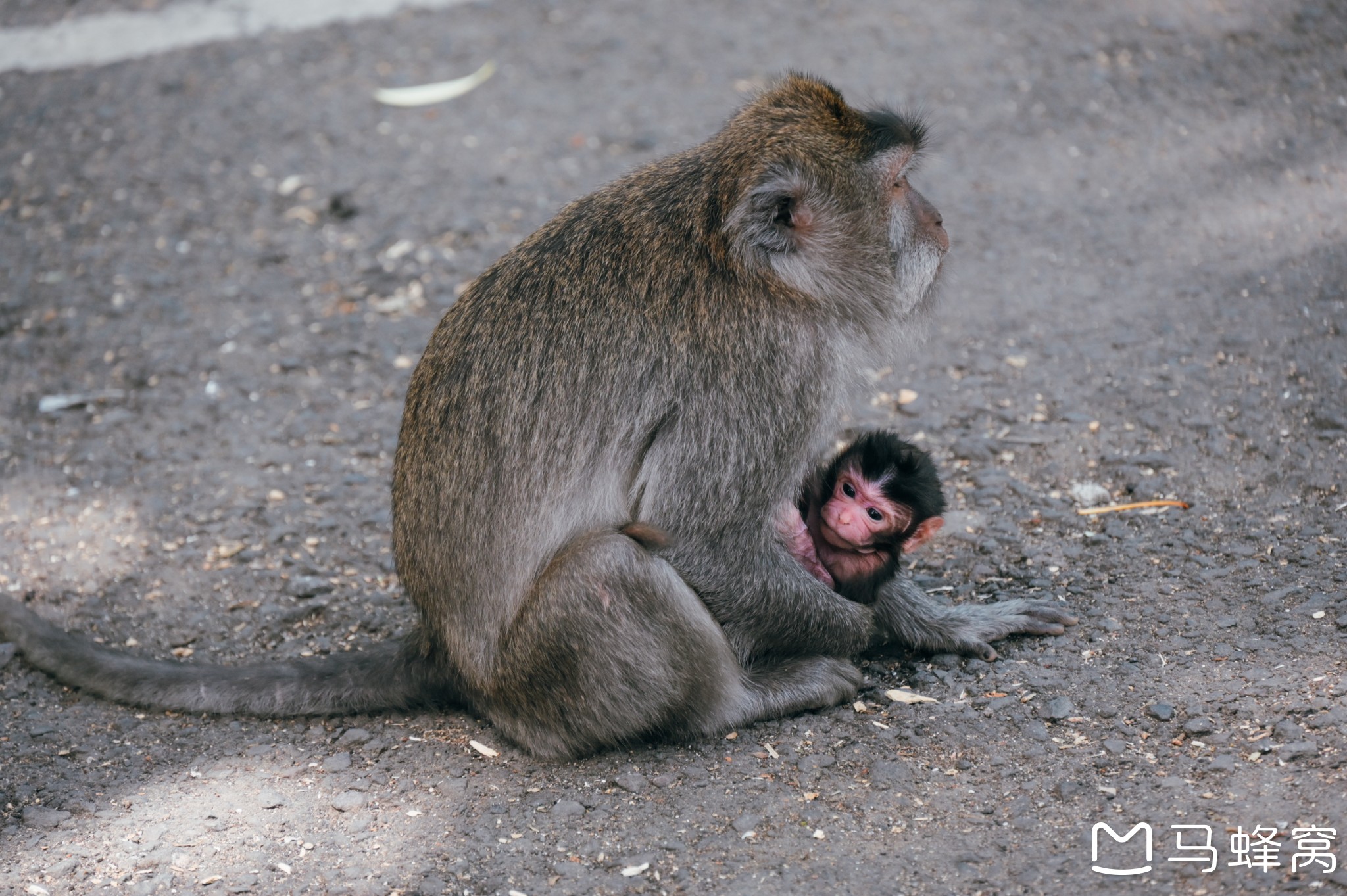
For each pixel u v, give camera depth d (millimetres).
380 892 5582
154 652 7551
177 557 8336
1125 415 8953
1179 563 7477
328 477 9133
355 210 12234
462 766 6461
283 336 10742
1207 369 9234
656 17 15117
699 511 6258
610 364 6258
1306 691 6184
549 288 6430
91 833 6062
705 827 5836
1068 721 6281
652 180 6707
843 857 5555
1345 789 5504
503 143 13047
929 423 9164
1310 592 6996
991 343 9945
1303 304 9727
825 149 6570
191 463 9320
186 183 12648
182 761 6617
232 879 5699
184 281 11414
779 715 6629
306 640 7645
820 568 7027
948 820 5723
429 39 14891
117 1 15906
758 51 14195
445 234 11844
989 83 13203
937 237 7043
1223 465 8328
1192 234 10836
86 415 9891
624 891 5480
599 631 6105
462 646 6555
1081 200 11492
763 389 6293
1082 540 7852
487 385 6363
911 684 6809
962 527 8125
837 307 6605
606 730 6312
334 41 14930
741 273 6312
